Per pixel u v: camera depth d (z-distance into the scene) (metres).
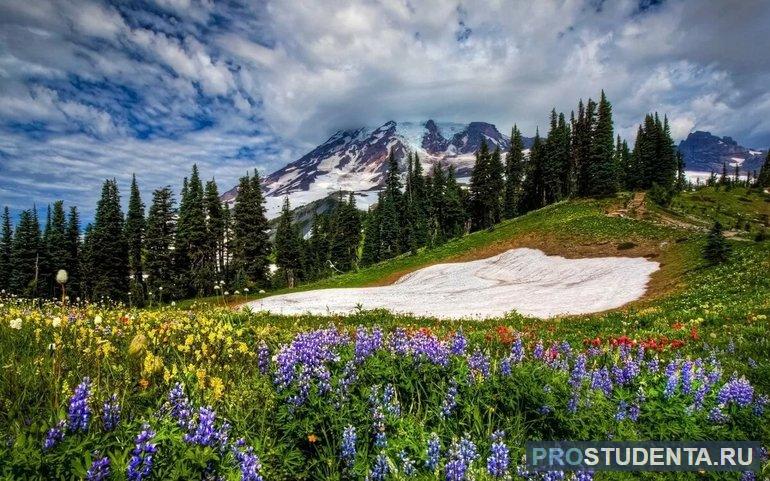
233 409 4.33
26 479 2.78
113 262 64.81
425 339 5.97
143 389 4.05
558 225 64.38
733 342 10.90
